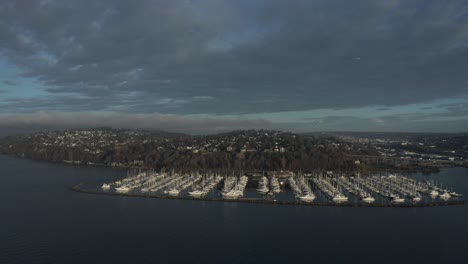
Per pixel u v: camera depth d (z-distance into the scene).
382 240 181.00
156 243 175.75
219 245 173.25
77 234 188.25
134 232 191.25
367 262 155.88
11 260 155.75
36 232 191.12
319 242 177.75
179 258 158.62
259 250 167.62
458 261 157.25
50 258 158.00
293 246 172.50
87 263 153.25
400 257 161.00
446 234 190.50
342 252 165.88
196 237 184.00
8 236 184.62
